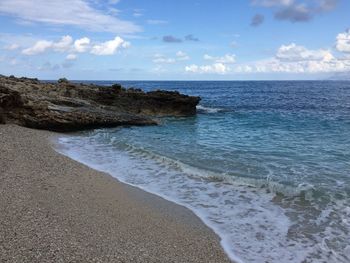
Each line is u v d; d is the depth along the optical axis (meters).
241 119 40.22
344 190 14.26
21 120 28.02
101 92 39.06
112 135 27.95
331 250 9.66
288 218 11.75
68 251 8.69
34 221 10.27
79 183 14.82
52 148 21.64
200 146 23.52
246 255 9.44
